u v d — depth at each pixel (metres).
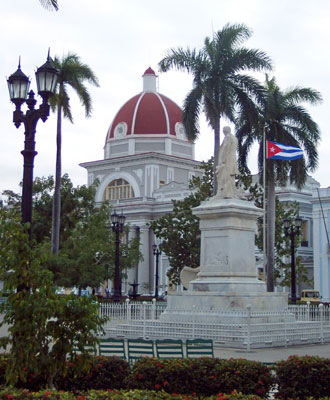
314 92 33.38
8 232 8.85
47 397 7.48
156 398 7.70
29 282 8.73
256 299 18.98
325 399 8.55
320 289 51.03
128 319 20.25
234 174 20.34
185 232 36.94
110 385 9.36
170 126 68.81
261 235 37.59
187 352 11.58
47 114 12.77
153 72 71.38
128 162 67.81
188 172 69.56
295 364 9.16
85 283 35.75
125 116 69.81
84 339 8.66
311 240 54.91
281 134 32.50
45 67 12.95
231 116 30.52
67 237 42.00
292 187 53.62
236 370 9.12
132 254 43.66
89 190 43.00
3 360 9.15
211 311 18.25
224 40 31.14
